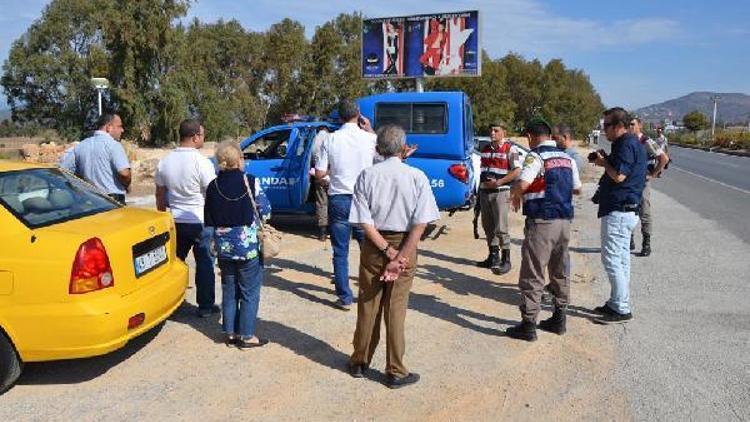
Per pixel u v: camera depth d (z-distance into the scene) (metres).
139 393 4.21
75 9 53.34
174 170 5.48
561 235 5.18
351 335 5.34
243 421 3.86
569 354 4.97
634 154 5.50
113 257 4.21
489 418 3.93
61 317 3.97
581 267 7.88
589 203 14.36
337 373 4.57
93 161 6.00
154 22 40.25
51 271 3.99
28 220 4.20
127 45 40.22
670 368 4.69
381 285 4.34
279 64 54.78
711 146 59.66
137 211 5.03
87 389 4.27
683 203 14.93
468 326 5.61
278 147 9.88
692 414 3.98
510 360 4.84
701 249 9.02
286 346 5.07
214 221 4.81
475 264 8.02
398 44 19.69
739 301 6.39
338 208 5.87
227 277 4.96
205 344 5.10
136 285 4.45
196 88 46.16
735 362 4.80
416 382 4.43
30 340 4.01
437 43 19.27
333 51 50.41
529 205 5.16
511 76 70.38
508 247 7.52
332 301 6.30
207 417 3.90
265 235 4.90
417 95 9.35
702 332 5.46
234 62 66.12
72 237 4.08
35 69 52.19
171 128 41.88
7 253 4.04
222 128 48.19
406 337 5.31
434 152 9.23
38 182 4.66
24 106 55.19
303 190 9.35
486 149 7.57
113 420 3.85
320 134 6.89
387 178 4.17
